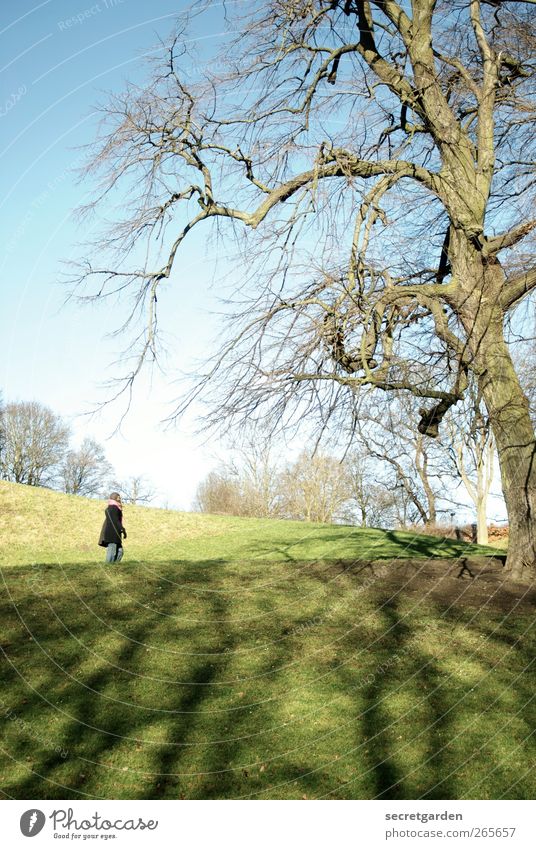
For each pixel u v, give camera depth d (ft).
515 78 45.32
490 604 37.58
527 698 27.50
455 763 23.59
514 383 42.06
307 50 43.57
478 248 42.16
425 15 42.24
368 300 36.83
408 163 42.80
